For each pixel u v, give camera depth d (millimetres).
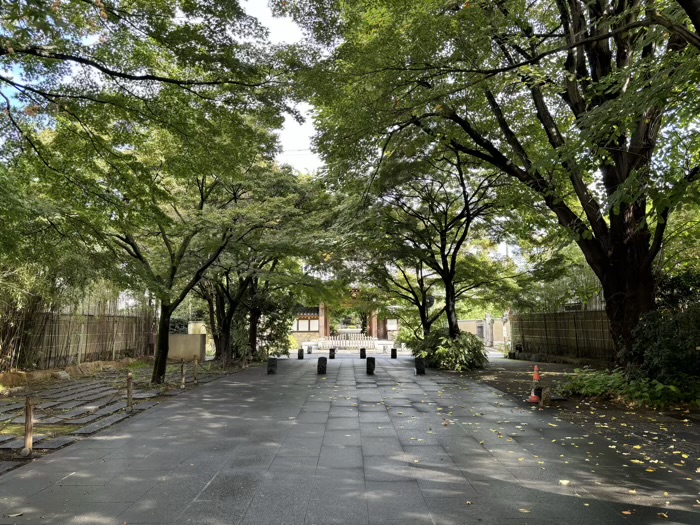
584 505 4551
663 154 8750
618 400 10195
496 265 21469
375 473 5523
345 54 8539
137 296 19469
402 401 10727
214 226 13594
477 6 9180
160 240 15625
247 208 13891
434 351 19094
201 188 15141
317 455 6289
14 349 14078
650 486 5070
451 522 4180
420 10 9523
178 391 12469
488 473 5527
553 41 11367
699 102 7031
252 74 7422
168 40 6895
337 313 43188
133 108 7840
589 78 9906
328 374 16734
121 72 7387
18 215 7703
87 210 9211
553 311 22656
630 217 11109
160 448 6711
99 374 16875
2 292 12625
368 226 16984
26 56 6898
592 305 20578
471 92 10672
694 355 9750
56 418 8992
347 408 9836
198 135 8336
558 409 9617
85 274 12594
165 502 4680
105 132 8242
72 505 4633
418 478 5348
